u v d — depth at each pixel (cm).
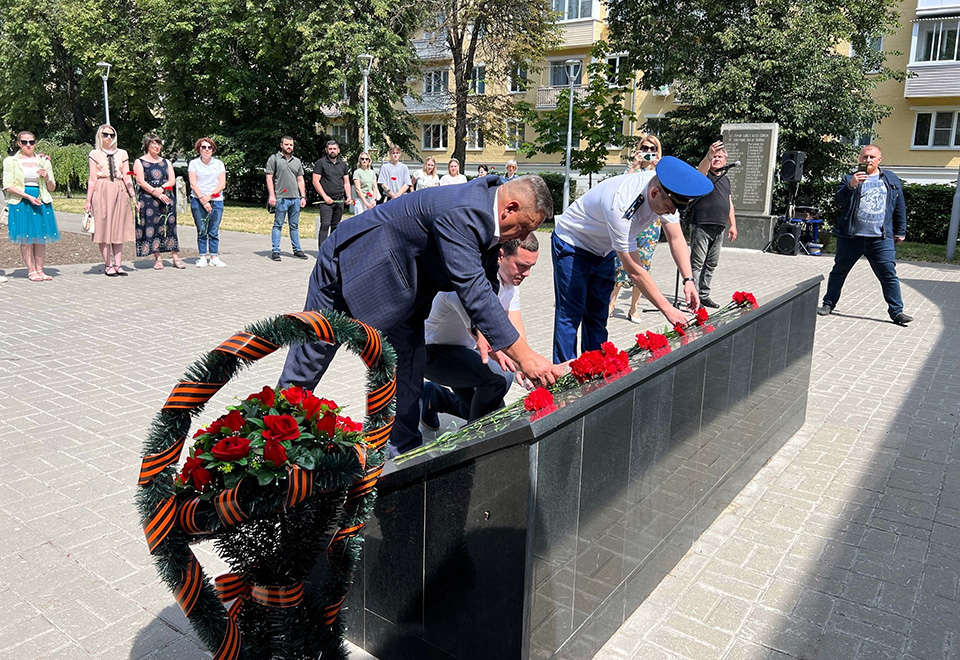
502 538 222
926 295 1123
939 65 2672
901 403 581
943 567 338
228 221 2220
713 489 375
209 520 167
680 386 317
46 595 298
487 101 3200
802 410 521
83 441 455
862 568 337
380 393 210
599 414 249
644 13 2323
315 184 1291
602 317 526
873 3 2158
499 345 289
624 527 281
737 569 335
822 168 2116
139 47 3528
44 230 1004
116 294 947
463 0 2977
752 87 2042
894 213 900
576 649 258
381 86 3109
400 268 310
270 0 2930
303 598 202
